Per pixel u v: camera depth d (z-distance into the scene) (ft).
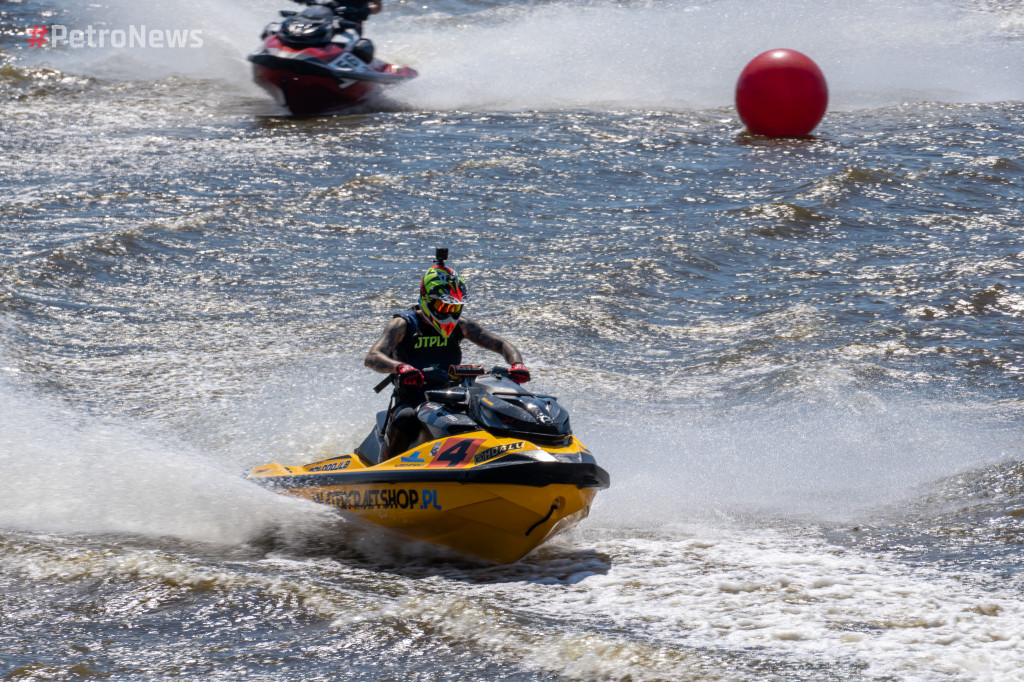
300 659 56.90
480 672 55.31
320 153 240.32
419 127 271.90
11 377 114.01
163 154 237.25
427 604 63.10
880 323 135.64
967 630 59.93
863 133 266.57
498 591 68.03
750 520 81.05
